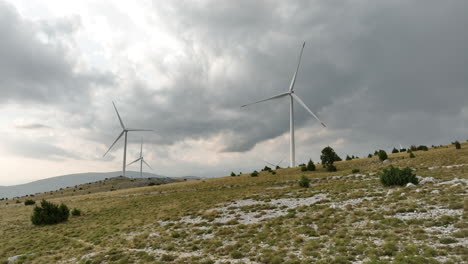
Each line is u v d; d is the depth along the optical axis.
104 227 37.34
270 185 59.28
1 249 31.55
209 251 20.78
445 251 14.34
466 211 20.23
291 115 111.94
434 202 23.80
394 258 14.37
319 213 27.28
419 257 13.71
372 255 14.94
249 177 81.81
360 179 48.03
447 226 18.16
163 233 28.78
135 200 62.50
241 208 36.25
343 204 29.52
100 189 133.88
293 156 109.00
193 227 29.88
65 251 27.03
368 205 27.16
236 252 18.83
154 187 92.31
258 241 21.38
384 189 34.31
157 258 20.55
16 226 46.84
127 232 32.25
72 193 127.75
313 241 19.19
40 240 34.06
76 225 41.84
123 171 177.50
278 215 29.41
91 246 27.47
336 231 20.86
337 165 77.75
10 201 118.12
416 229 18.20
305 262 15.49
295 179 63.34
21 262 24.77
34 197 129.00
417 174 42.12
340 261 14.84
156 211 43.91
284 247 19.05
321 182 52.34
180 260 19.25
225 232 25.53
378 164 66.38
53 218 46.00
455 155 55.84
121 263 20.30
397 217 21.73
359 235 19.09
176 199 55.00
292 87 112.12
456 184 29.42
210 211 37.41
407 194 28.48
